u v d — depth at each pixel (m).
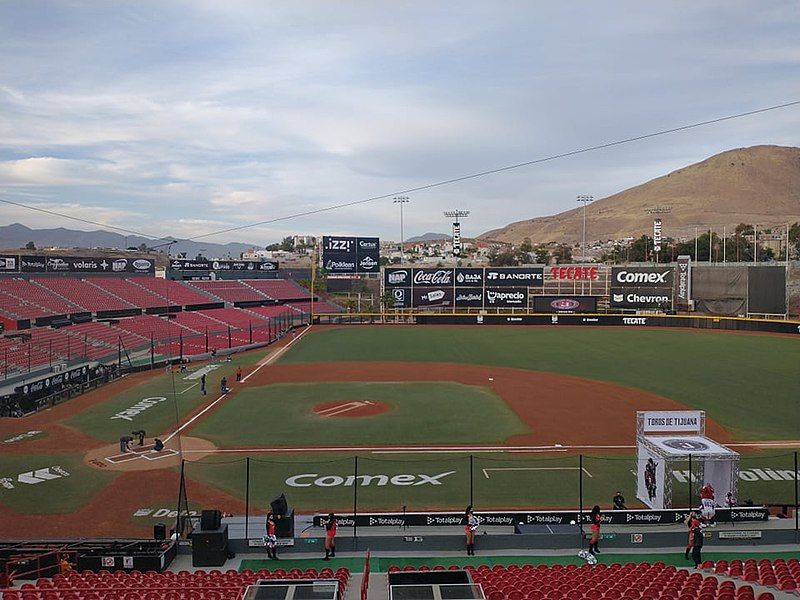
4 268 71.19
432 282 98.81
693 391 46.47
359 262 118.44
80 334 63.59
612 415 39.50
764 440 33.66
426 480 27.86
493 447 32.69
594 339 77.81
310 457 31.09
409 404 42.78
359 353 67.44
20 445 32.94
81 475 28.52
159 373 55.22
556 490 26.62
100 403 43.03
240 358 64.31
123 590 15.46
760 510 22.67
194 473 28.83
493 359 63.00
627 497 25.91
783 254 169.25
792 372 53.75
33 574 18.86
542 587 15.77
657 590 15.58
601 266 97.38
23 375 45.34
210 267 108.88
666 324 90.19
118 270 87.88
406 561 20.36
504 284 97.75
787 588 16.39
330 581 13.23
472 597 11.83
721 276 87.50
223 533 20.09
